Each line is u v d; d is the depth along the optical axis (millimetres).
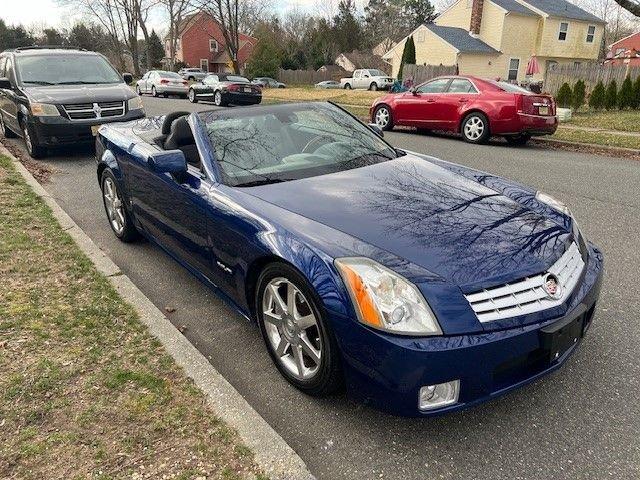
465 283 2273
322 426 2539
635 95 16375
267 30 65938
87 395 2633
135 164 4223
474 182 3383
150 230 4305
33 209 5574
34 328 3227
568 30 38250
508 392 2324
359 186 3145
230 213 2994
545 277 2418
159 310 3508
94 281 3883
